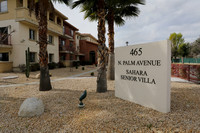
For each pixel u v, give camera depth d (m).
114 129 2.29
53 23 16.69
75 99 4.20
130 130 2.23
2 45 11.24
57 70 15.52
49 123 2.61
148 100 3.28
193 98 4.00
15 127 2.49
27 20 12.27
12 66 12.77
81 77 10.09
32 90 5.62
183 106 3.32
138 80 3.56
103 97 4.36
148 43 3.27
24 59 12.91
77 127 2.41
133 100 3.72
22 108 2.99
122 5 6.67
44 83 5.49
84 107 3.45
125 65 3.98
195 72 7.01
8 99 4.33
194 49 25.69
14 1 12.42
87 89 5.73
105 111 3.10
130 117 2.72
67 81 8.09
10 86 6.57
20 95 4.82
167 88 2.88
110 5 6.88
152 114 2.85
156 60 3.08
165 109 2.89
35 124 2.59
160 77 2.99
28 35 13.52
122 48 4.09
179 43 35.09
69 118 2.81
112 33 7.94
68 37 21.16
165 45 2.88
